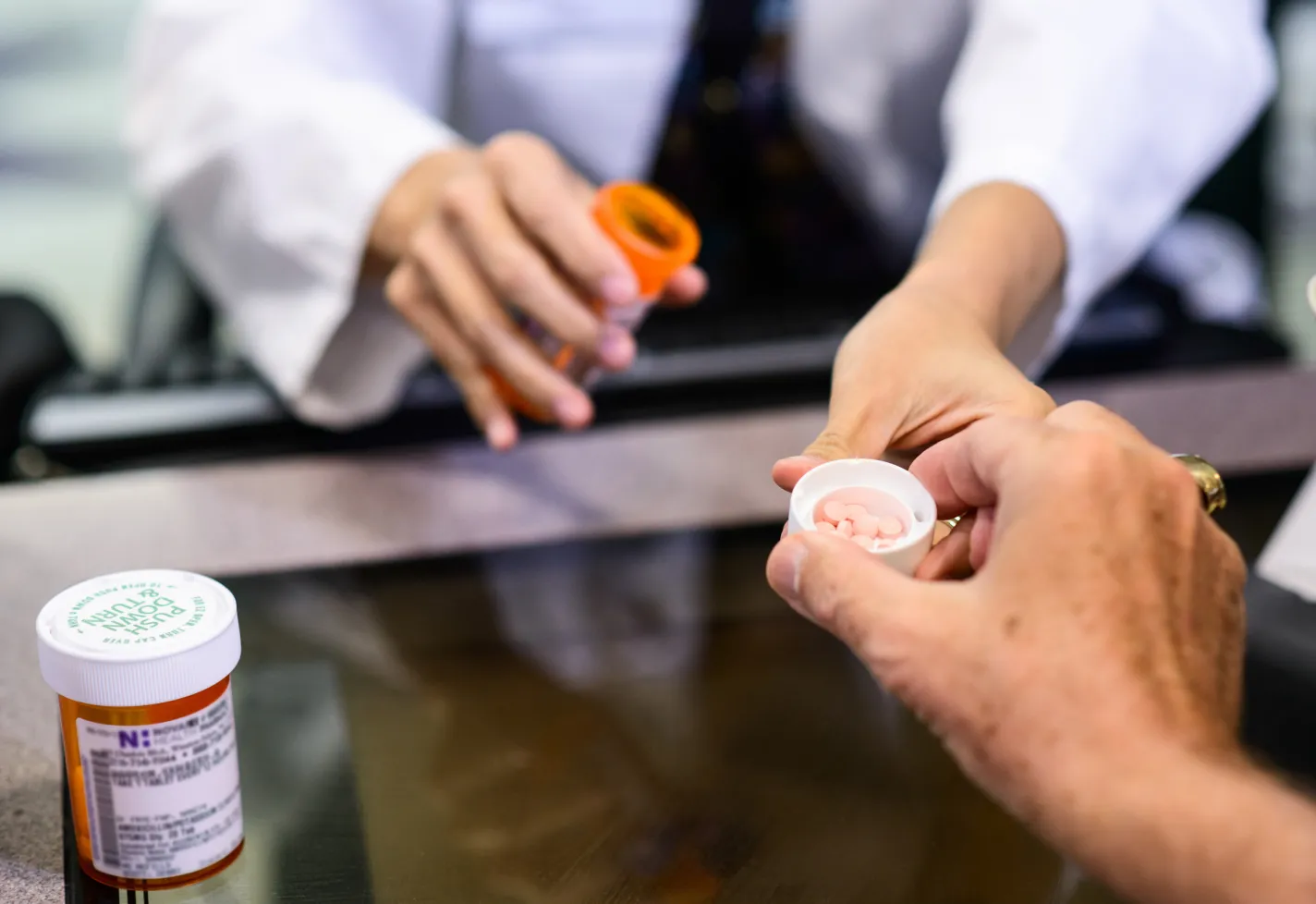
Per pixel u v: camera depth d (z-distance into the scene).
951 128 0.82
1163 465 0.48
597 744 0.58
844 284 1.22
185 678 0.50
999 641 0.46
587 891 0.53
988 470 0.49
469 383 0.77
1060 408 0.52
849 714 0.60
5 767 0.57
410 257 0.77
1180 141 0.81
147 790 0.51
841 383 0.60
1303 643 0.61
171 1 0.90
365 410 0.85
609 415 0.89
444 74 1.09
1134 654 0.46
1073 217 0.74
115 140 2.65
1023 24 0.79
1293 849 0.44
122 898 0.52
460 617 0.64
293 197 0.81
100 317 2.01
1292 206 2.01
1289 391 0.85
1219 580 0.48
